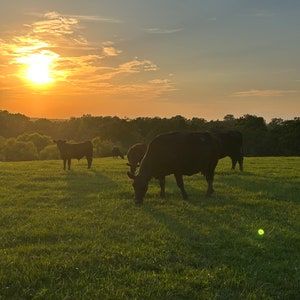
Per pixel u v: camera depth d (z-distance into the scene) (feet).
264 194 48.78
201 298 19.06
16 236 29.30
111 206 41.04
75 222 33.76
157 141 44.65
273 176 69.36
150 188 54.19
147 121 378.94
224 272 22.33
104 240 28.27
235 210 39.52
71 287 20.01
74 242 27.78
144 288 19.97
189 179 64.44
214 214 37.68
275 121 342.64
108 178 66.80
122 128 346.33
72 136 415.23
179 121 331.16
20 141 230.68
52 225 32.65
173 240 28.60
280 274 22.45
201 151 45.60
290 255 25.86
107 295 18.94
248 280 21.30
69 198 46.19
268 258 25.36
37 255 24.97
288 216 36.94
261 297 19.29
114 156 162.71
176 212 38.42
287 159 121.08
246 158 128.16
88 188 54.29
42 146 253.44
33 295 19.10
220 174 72.43
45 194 49.39
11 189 53.26
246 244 27.89
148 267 23.04
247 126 300.81
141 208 40.22
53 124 457.68
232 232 30.91
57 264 22.97
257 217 36.45
